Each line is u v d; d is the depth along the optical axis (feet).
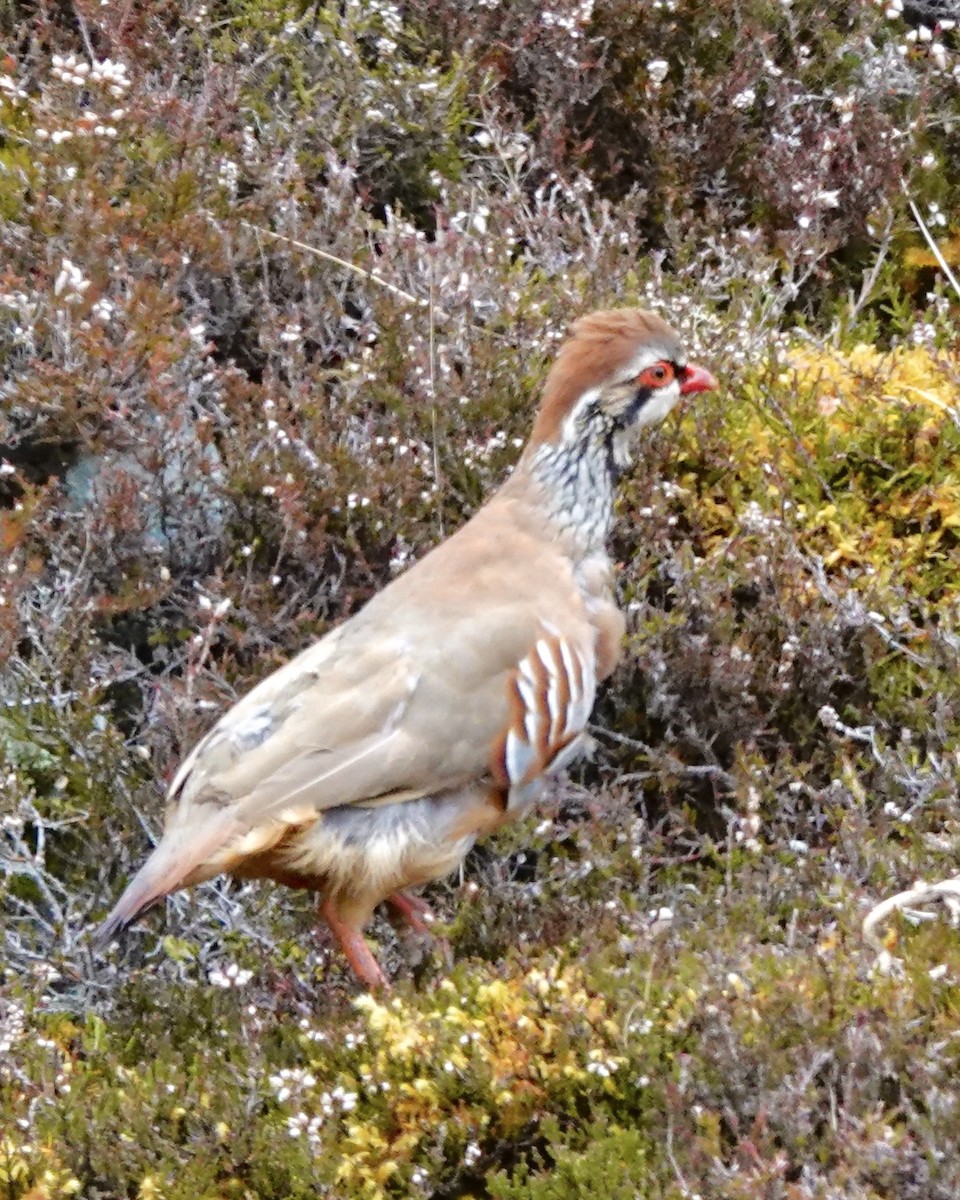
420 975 26.86
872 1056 21.79
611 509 28.30
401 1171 22.16
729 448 34.37
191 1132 23.03
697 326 37.04
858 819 28.07
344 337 36.17
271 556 32.63
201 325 33.42
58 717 28.99
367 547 32.30
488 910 27.71
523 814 28.14
